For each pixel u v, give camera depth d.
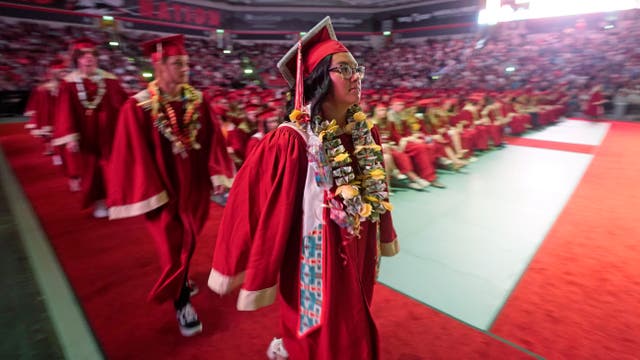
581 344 2.42
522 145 9.62
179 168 2.43
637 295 3.01
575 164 7.62
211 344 2.39
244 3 28.88
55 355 2.27
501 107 10.61
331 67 1.38
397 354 2.29
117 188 2.24
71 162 4.22
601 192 5.84
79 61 4.12
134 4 24.41
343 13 30.33
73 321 2.59
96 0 22.88
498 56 23.73
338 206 1.44
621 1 21.19
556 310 2.80
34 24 21.28
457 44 26.59
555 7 23.41
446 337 2.47
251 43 29.89
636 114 14.76
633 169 7.18
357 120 1.58
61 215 4.62
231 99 7.42
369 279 1.80
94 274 3.24
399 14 29.55
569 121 14.23
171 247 2.39
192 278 3.21
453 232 4.34
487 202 5.42
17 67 17.50
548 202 5.41
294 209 1.49
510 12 25.08
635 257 3.69
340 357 1.55
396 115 6.53
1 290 2.96
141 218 4.56
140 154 2.25
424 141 6.57
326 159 1.43
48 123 5.84
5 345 2.35
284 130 1.44
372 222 1.72
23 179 6.20
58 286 3.03
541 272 3.40
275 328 2.56
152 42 2.28
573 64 20.11
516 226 4.52
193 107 2.45
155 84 2.41
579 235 4.24
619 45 19.92
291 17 29.81
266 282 1.45
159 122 2.30
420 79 25.75
